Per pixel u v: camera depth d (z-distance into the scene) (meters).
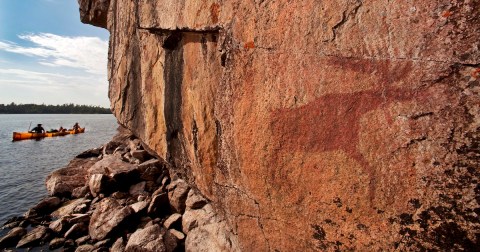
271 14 1.92
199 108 2.71
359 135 1.54
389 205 1.44
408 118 1.40
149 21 3.39
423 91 1.37
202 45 2.62
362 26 1.56
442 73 1.32
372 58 1.53
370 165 1.50
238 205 2.12
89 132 35.44
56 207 5.77
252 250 2.05
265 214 1.94
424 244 1.35
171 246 3.40
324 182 1.66
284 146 1.83
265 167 1.91
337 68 1.64
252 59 2.00
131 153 7.32
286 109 1.82
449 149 1.29
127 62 4.39
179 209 4.17
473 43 1.25
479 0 1.25
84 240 4.19
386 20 1.49
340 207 1.60
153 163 6.05
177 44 3.00
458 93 1.28
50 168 12.55
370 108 1.52
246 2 2.07
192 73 2.78
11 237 4.61
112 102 5.33
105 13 6.24
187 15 2.65
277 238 1.89
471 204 1.22
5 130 41.91
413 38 1.41
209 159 2.65
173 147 3.29
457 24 1.29
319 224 1.69
